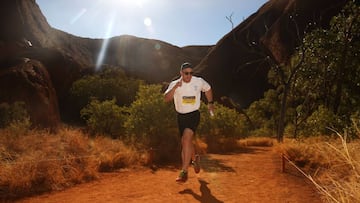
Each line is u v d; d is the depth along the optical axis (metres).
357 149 4.25
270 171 6.07
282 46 45.53
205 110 12.09
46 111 19.59
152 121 8.93
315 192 4.42
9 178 5.08
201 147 9.84
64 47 61.88
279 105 25.84
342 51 15.97
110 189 5.00
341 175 4.53
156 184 5.25
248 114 29.75
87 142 8.23
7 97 18.38
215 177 5.69
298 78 17.48
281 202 4.04
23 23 32.91
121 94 28.47
